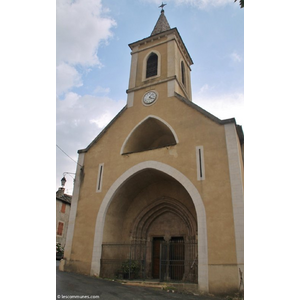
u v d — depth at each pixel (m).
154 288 11.59
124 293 9.73
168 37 18.72
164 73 17.31
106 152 16.20
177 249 15.49
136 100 17.08
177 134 14.47
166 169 13.83
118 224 15.93
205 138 13.61
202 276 11.13
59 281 10.70
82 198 15.65
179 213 15.72
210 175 12.70
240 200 11.66
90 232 14.54
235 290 10.45
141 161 14.76
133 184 15.67
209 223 11.88
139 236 16.02
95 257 13.83
